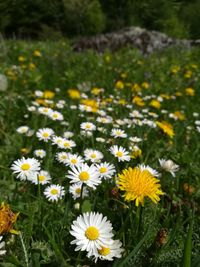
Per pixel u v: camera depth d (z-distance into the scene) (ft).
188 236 0.46
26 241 0.57
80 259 0.54
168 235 0.66
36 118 1.17
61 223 0.62
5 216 0.49
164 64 3.07
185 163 1.01
